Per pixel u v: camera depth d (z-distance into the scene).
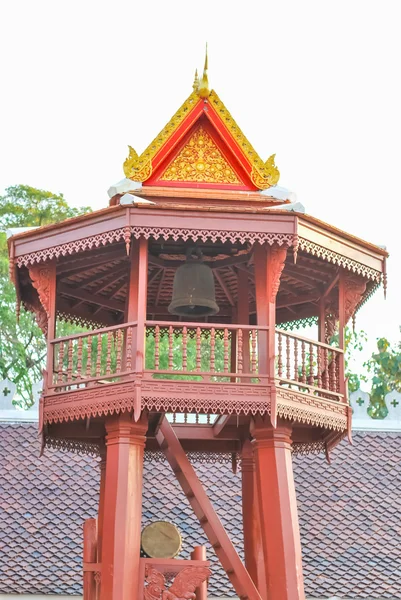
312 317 17.75
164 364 30.50
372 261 15.20
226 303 18.02
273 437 14.11
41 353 36.34
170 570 14.43
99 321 17.98
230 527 20.62
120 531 13.48
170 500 21.22
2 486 21.14
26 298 16.58
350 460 22.88
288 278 16.64
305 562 19.84
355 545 20.42
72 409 14.08
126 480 13.70
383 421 23.92
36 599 18.53
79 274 16.50
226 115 15.13
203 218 13.73
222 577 19.36
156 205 13.61
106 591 13.38
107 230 13.87
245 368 16.22
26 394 34.12
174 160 15.04
